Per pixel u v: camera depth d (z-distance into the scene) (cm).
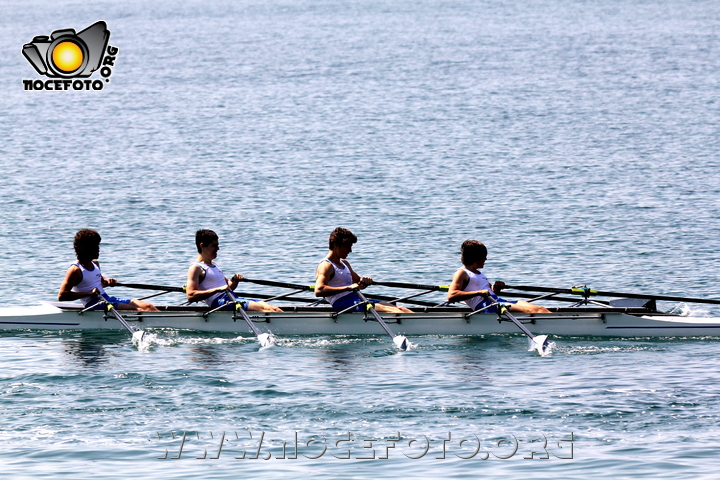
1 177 13250
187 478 3841
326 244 9306
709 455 4050
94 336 6556
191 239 9550
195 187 12394
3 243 9425
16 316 6731
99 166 14175
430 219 10338
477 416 4634
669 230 9650
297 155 14938
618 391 5038
